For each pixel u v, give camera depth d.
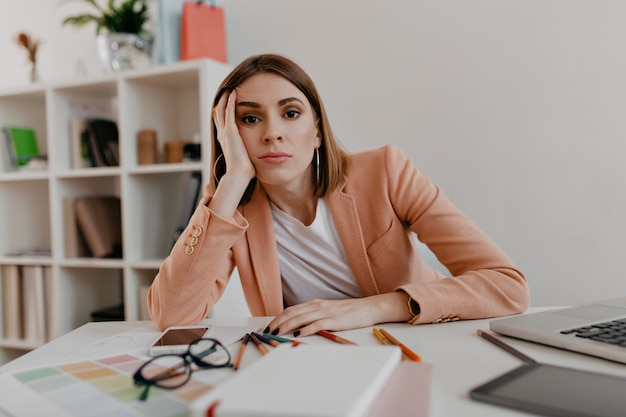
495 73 1.82
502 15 1.80
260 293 1.14
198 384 0.54
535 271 1.79
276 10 2.15
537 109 1.77
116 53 2.15
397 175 1.14
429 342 0.72
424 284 0.88
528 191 1.79
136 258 2.09
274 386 0.44
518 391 0.49
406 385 0.49
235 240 0.97
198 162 2.02
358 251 1.13
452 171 1.90
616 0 1.65
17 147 2.40
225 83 1.05
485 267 0.96
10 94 2.32
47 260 2.23
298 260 1.22
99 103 2.44
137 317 2.07
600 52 1.67
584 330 0.69
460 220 1.06
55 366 0.62
